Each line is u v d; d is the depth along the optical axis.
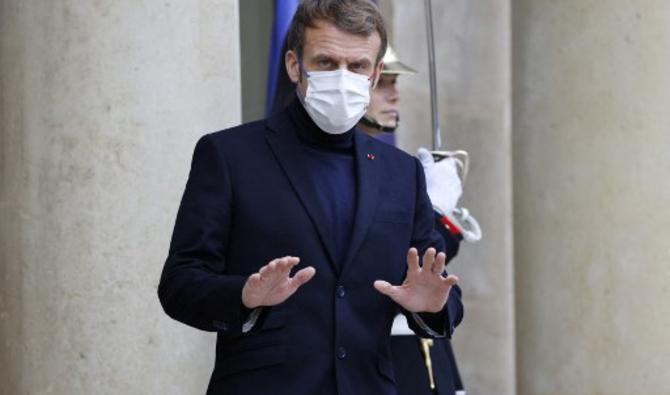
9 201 13.85
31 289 13.54
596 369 17.84
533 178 18.70
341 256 9.93
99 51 13.26
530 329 18.83
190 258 9.66
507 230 19.83
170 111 13.33
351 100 9.99
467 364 19.94
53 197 13.34
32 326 13.54
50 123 13.38
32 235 13.54
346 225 10.05
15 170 13.77
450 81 19.94
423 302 9.59
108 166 13.20
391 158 10.52
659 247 17.23
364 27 10.01
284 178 9.99
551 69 18.44
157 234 13.22
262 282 8.98
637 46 17.45
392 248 10.09
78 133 13.26
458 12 20.00
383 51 10.32
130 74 13.27
